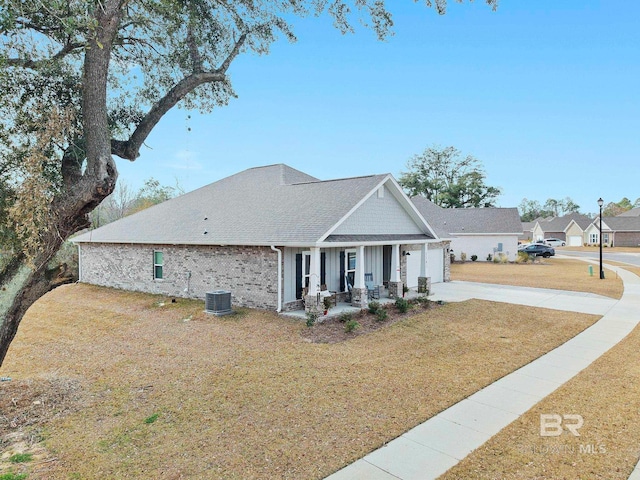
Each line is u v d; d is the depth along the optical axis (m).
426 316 13.80
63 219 6.38
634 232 63.06
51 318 13.66
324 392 7.15
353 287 14.73
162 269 17.41
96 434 5.68
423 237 17.83
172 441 5.42
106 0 6.14
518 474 4.55
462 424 5.90
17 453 5.17
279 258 13.44
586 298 17.67
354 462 4.85
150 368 8.54
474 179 54.81
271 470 4.67
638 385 7.42
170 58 8.84
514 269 31.23
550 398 6.88
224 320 12.67
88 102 6.22
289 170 21.05
